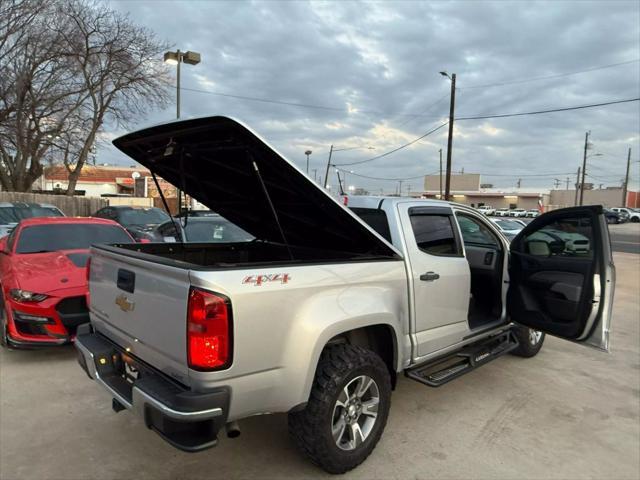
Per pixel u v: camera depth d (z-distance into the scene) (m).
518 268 4.48
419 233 3.82
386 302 3.26
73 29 21.53
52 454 3.18
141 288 2.80
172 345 2.52
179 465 3.11
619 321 7.71
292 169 2.97
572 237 4.08
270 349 2.56
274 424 3.69
